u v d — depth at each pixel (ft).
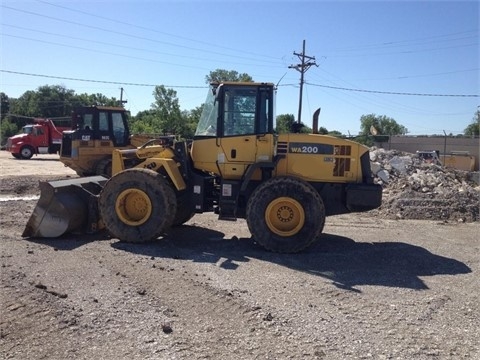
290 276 21.91
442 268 24.50
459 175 66.39
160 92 175.01
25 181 56.08
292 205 26.86
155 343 14.37
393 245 29.55
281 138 28.32
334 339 15.07
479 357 14.15
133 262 23.16
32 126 110.52
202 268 22.71
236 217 28.58
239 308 17.26
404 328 16.19
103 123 59.16
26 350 13.74
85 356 13.51
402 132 233.76
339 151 28.14
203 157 28.76
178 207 29.68
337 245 29.35
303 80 126.11
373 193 27.63
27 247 25.53
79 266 21.95
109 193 27.73
